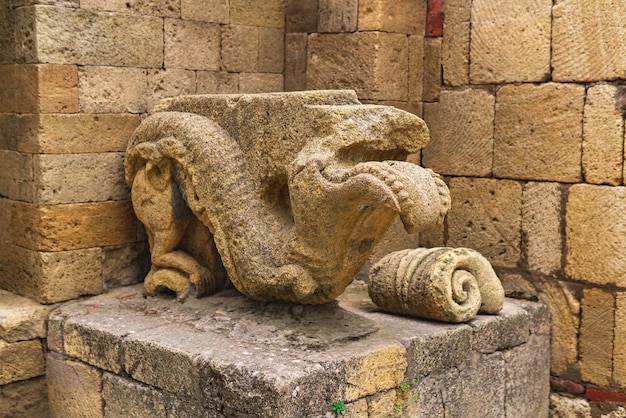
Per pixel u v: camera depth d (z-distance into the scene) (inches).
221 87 217.2
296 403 136.9
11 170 193.9
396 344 156.6
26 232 189.8
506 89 200.8
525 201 199.8
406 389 158.6
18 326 179.9
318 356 146.1
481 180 208.5
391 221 150.7
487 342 178.2
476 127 207.9
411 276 175.2
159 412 156.0
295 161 150.5
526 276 201.6
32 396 184.5
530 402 193.9
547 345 197.6
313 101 154.8
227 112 168.1
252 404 137.3
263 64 226.7
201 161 164.7
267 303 169.6
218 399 143.2
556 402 198.8
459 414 172.7
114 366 165.0
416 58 216.5
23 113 187.0
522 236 201.3
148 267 205.9
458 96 211.2
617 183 183.2
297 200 149.9
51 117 183.3
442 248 181.9
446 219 216.8
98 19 189.3
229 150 164.4
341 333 158.7
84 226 190.9
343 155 149.0
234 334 158.6
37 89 181.5
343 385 145.6
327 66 219.5
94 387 171.3
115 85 194.1
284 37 230.8
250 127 163.2
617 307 185.6
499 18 200.2
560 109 191.2
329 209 146.2
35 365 183.6
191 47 209.2
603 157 184.5
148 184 179.8
